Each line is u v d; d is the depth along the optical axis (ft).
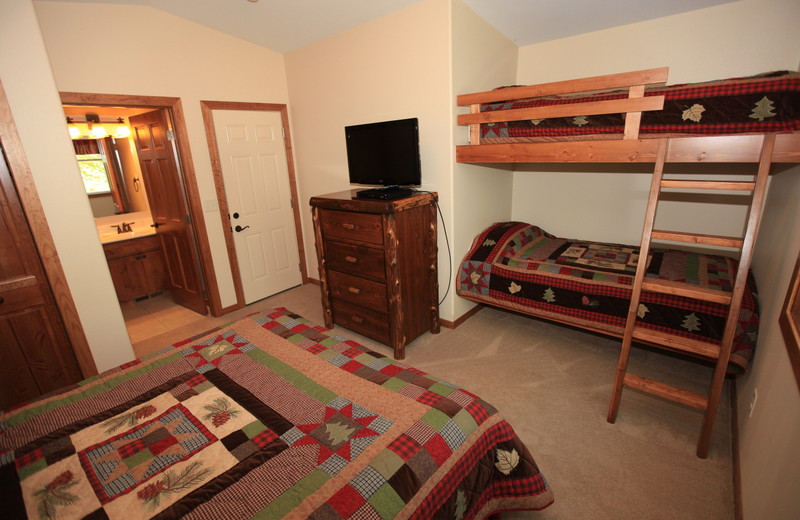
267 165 12.50
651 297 7.66
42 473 3.59
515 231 10.83
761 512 4.07
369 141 9.37
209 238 11.27
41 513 3.19
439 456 3.68
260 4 8.95
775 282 5.94
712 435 6.36
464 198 9.94
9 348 6.91
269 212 12.81
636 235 10.75
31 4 6.31
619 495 5.36
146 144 11.44
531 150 7.89
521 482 4.34
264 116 12.16
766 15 8.00
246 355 5.49
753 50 8.30
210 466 3.58
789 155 5.30
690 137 6.04
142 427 4.13
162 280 13.42
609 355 8.93
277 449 3.74
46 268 7.02
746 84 5.55
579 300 8.55
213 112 10.84
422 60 8.97
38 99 6.57
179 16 9.71
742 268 5.20
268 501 3.18
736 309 5.31
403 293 8.97
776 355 4.87
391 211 8.09
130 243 12.48
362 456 3.59
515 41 10.79
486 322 10.80
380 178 9.51
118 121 12.52
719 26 8.52
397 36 9.29
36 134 6.63
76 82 8.36
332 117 11.52
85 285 7.48
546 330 10.21
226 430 4.04
